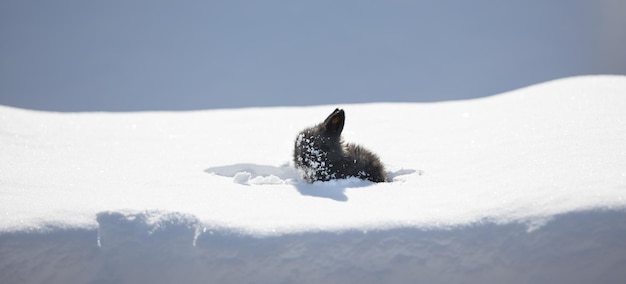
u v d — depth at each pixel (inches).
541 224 449.1
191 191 609.3
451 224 464.4
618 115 819.4
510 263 443.8
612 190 477.4
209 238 464.1
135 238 471.5
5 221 472.4
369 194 572.4
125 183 652.1
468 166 682.8
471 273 447.5
